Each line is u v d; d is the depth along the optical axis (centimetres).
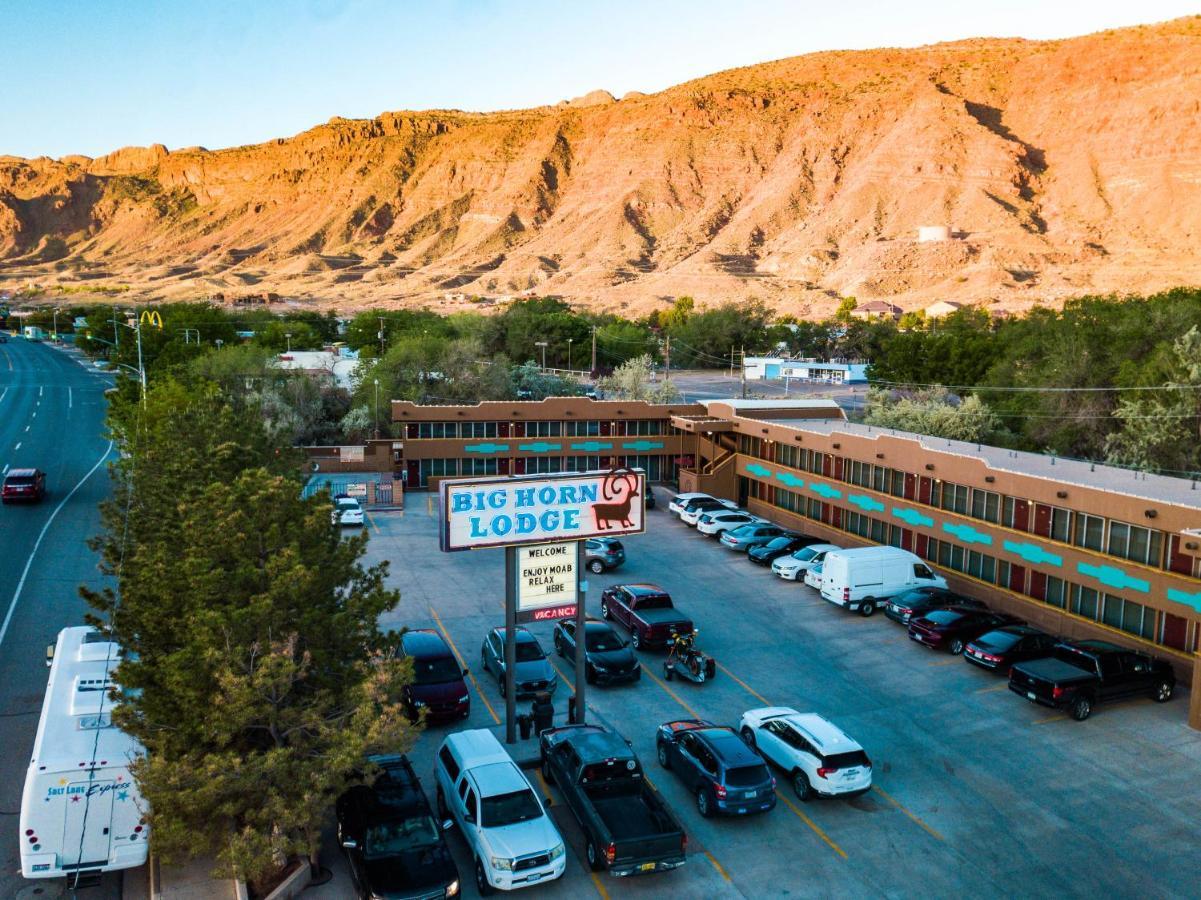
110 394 5925
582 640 2280
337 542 1948
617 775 1877
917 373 8381
